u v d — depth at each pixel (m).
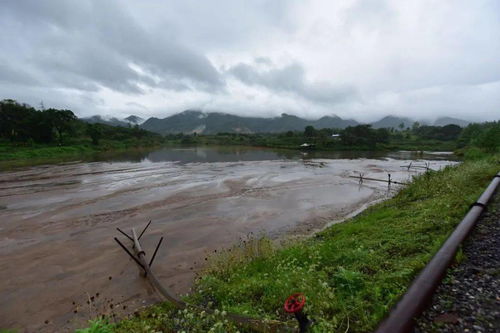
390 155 59.09
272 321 3.68
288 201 15.38
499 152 31.30
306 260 5.82
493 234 4.97
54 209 13.42
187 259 8.08
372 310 3.44
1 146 52.03
